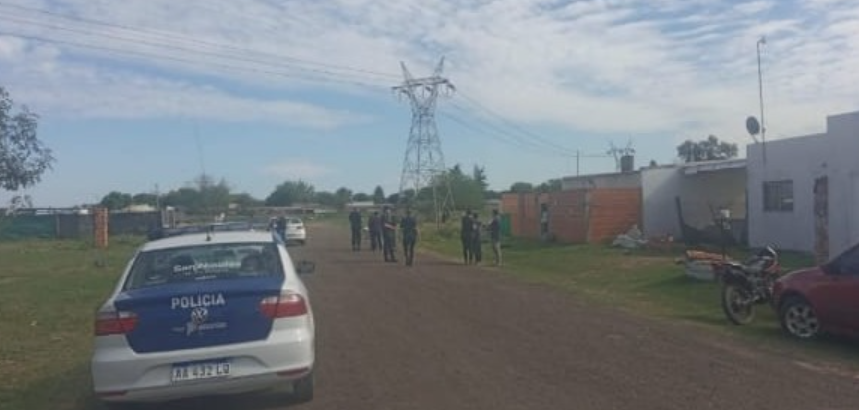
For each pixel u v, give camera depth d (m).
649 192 35.59
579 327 12.97
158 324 7.41
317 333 12.57
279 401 8.37
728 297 13.73
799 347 11.41
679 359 10.24
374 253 34.12
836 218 23.80
